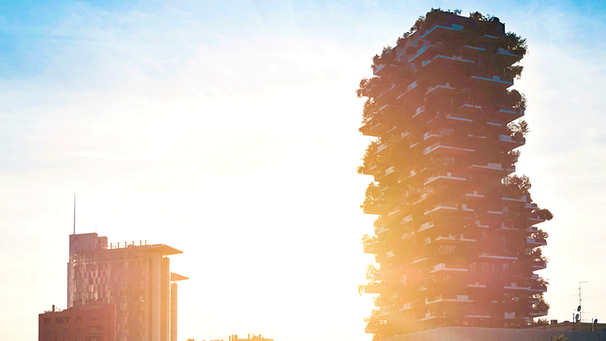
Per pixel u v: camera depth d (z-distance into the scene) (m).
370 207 164.50
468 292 150.38
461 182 155.50
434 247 151.00
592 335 114.12
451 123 156.12
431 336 126.81
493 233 157.00
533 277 157.38
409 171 160.00
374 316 161.12
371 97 168.25
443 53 152.88
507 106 159.00
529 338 115.62
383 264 164.88
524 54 160.50
